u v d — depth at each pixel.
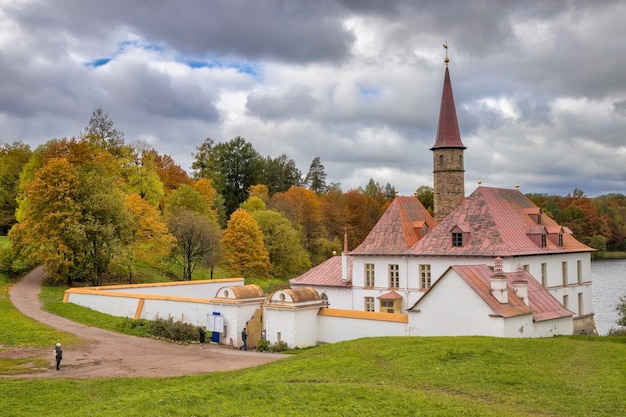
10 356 38.66
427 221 65.19
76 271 70.94
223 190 145.88
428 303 38.66
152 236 80.06
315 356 32.16
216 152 150.12
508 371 25.64
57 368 35.56
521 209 61.09
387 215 64.06
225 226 128.38
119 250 70.25
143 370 35.56
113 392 29.64
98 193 71.75
